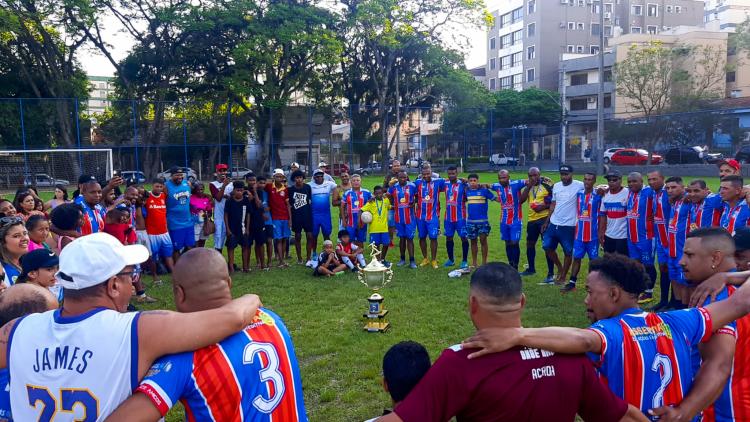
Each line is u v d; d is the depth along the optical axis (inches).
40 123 1187.3
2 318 99.7
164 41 1385.3
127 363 73.9
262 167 1433.3
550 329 79.8
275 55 1401.3
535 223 357.1
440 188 393.7
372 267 255.8
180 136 1267.2
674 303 271.9
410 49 1584.6
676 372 89.2
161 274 385.7
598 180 1089.4
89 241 79.6
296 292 328.5
